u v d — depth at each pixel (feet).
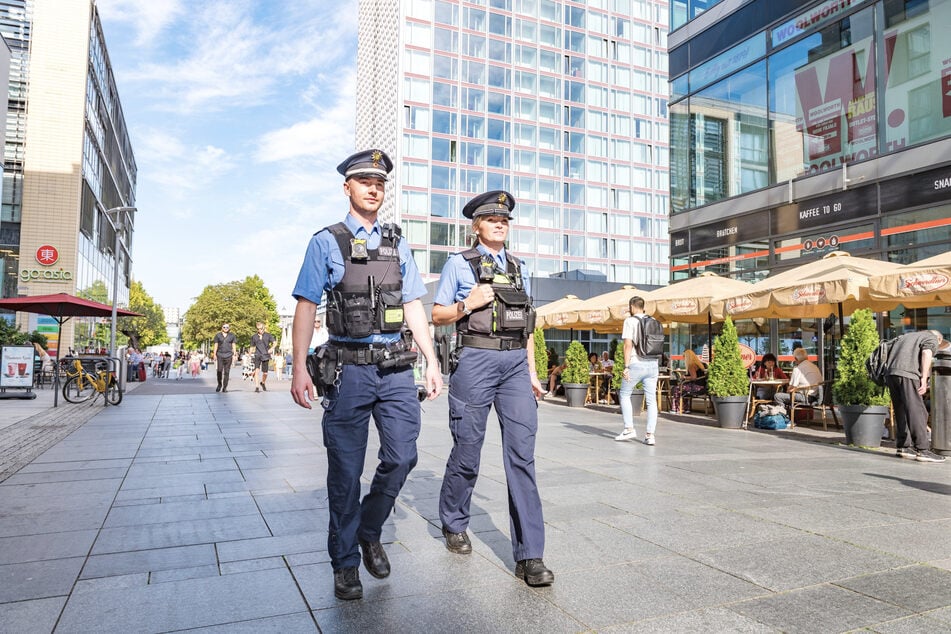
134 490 16.11
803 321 42.42
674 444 25.40
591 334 116.78
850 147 41.04
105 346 127.85
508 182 182.70
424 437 26.76
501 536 12.03
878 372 22.56
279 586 9.44
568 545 11.48
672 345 55.21
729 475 18.37
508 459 10.14
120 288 168.14
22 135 109.29
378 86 230.07
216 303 219.61
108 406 41.88
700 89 53.98
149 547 11.35
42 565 10.37
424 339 10.07
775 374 37.42
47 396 51.13
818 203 42.39
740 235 48.88
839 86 41.81
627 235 197.36
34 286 107.96
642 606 8.68
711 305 33.65
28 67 110.52
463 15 181.88
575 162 192.85
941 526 12.79
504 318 10.37
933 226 35.35
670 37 57.82
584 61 196.65
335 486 9.10
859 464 20.53
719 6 51.93
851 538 11.91
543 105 189.26
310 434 27.40
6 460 20.57
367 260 9.37
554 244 186.60
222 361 57.52
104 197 142.61
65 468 19.21
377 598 8.96
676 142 56.75
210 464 19.90
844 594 9.13
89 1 113.91
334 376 8.98
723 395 32.09
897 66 38.19
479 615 8.36
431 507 14.34
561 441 26.04
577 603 8.77
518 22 188.65
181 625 8.04
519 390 10.48
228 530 12.46
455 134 177.78
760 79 48.08
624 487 16.60
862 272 28.22
